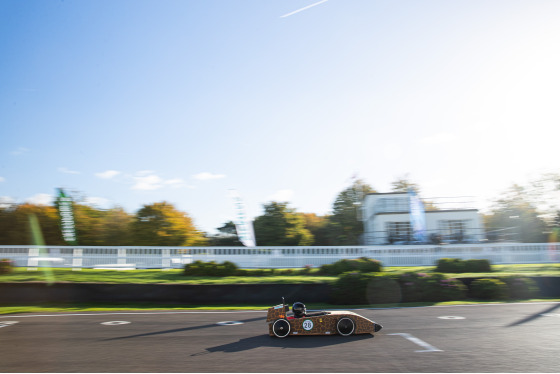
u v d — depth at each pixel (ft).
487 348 24.67
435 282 49.21
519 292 50.37
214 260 69.26
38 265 65.82
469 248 76.02
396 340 26.89
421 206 96.53
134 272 62.59
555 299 49.85
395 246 74.13
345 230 131.23
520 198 124.36
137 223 94.32
